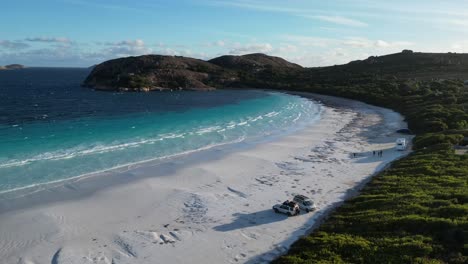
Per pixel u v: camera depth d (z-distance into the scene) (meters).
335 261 22.20
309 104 110.81
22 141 52.81
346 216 29.34
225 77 186.38
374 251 22.84
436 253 22.16
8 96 120.19
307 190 36.53
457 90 114.12
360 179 39.81
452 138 52.59
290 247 25.47
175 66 182.88
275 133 65.56
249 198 34.38
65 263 23.19
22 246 25.20
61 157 45.44
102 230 27.73
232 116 84.44
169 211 31.36
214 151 51.62
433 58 197.75
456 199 29.61
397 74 171.25
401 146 51.94
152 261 23.77
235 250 25.20
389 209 29.25
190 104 108.31
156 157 47.56
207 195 34.91
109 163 44.16
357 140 59.72
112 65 177.88
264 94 146.38
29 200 32.75
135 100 116.19
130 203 32.84
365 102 115.75
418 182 35.66
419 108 87.25
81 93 138.00
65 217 29.66
